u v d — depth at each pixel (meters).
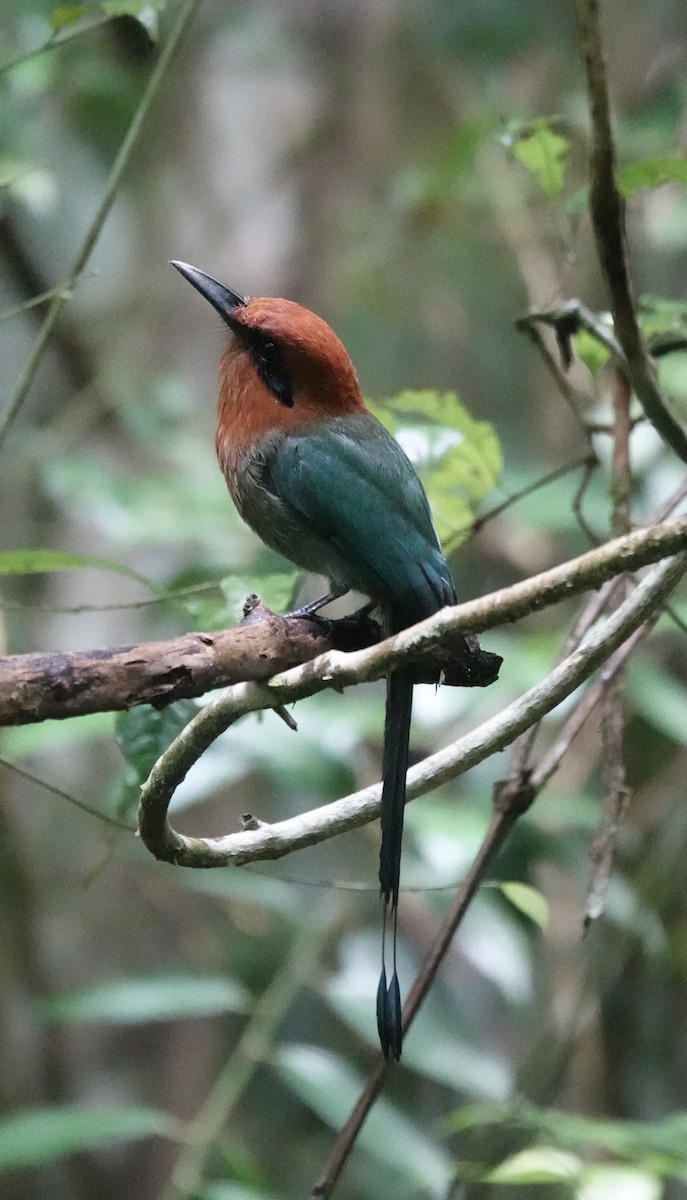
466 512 8.00
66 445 12.59
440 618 5.01
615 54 14.87
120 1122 8.21
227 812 13.79
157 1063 14.05
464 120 14.70
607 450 9.98
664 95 12.48
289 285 15.26
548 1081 9.70
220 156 15.20
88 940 14.05
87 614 13.80
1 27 12.73
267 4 15.60
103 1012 8.75
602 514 10.46
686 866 11.55
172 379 12.52
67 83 13.78
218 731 5.34
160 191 15.31
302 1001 12.70
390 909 6.38
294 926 12.18
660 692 9.59
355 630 7.27
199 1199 8.57
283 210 15.27
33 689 4.98
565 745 7.07
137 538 10.94
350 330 16.14
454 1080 8.80
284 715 5.51
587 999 10.45
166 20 14.38
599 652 5.89
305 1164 13.48
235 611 7.00
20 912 13.23
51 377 15.79
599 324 7.37
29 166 11.17
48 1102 13.16
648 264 14.09
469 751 6.22
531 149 7.72
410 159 15.66
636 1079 11.91
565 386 7.80
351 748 9.59
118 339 14.80
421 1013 9.33
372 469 7.54
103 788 14.27
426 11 15.05
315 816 6.14
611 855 7.00
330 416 7.79
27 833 14.23
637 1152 7.68
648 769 12.12
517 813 7.04
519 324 7.75
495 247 16.02
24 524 14.70
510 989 9.19
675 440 6.56
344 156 15.53
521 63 15.64
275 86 15.30
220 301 7.92
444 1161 8.77
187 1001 8.86
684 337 7.73
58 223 15.81
